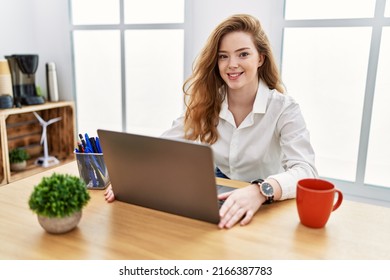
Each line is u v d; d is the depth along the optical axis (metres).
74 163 1.51
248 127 1.48
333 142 2.33
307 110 2.37
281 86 1.57
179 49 2.71
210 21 2.51
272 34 2.32
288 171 1.21
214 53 1.41
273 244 0.89
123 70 2.94
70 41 3.11
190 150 0.91
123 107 3.02
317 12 2.20
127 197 1.12
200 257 0.84
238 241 0.91
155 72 2.84
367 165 2.24
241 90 1.47
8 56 2.78
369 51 2.09
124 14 2.84
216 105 1.53
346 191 2.29
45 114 3.28
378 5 2.01
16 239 0.91
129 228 0.97
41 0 3.15
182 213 1.03
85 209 1.08
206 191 0.95
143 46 2.84
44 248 0.87
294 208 1.10
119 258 0.83
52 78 3.06
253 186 1.12
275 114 1.44
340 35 2.17
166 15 2.69
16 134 3.08
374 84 2.10
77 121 3.31
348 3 2.11
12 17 2.99
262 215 1.05
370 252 0.86
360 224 1.00
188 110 1.57
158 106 2.90
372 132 2.19
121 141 1.01
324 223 0.97
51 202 0.89
